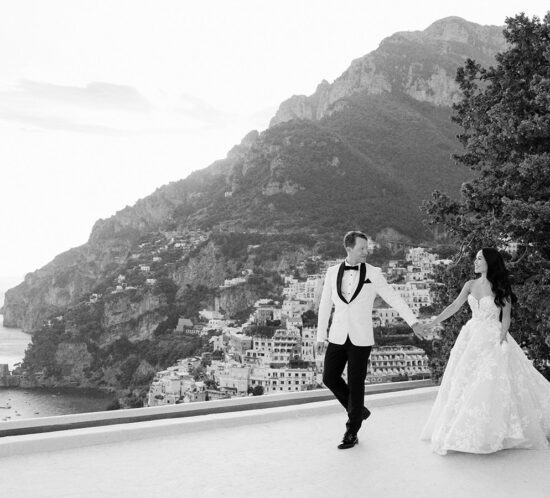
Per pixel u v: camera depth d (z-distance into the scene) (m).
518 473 4.04
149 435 5.01
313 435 5.09
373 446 4.74
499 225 10.58
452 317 11.49
